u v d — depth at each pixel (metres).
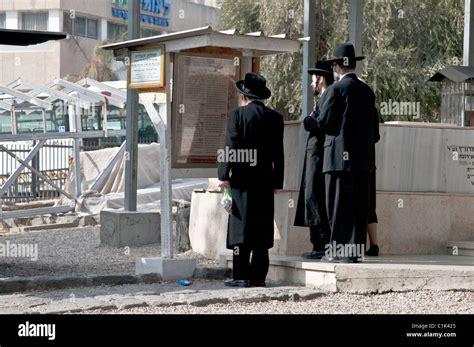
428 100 37.28
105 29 68.94
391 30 36.03
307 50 17.11
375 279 12.76
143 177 27.42
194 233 16.98
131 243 18.66
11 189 28.08
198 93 14.46
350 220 13.16
